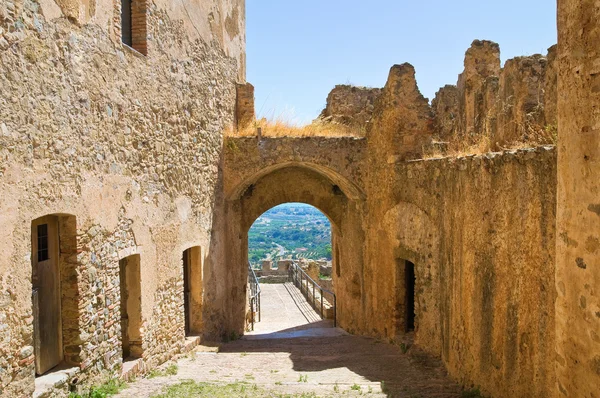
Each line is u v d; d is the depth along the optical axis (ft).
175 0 29.43
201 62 33.58
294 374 26.50
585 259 12.09
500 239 20.07
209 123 35.14
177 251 29.81
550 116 22.17
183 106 30.66
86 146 20.57
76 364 20.21
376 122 36.70
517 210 18.72
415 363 28.09
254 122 41.27
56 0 18.63
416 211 30.86
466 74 37.73
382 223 36.06
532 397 17.81
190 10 31.71
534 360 17.69
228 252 40.09
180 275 30.30
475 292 22.47
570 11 12.55
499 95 29.43
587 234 11.94
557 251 13.73
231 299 41.04
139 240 25.23
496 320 20.42
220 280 38.01
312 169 44.68
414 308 33.14
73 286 20.13
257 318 54.80
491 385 20.86
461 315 24.26
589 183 11.80
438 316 28.48
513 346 19.07
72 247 20.04
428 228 29.35
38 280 18.99
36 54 17.54
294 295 67.92
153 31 26.68
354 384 23.47
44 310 19.33
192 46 32.01
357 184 38.93
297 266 72.95
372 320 38.52
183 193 30.76
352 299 43.45
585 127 11.93
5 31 16.08
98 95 21.47
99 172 21.58
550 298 16.67
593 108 11.56
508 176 19.34
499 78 30.40
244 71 44.27
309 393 21.68
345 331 44.29
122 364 23.71
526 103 26.55
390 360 29.73
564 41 12.93
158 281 27.35
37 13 17.61
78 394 19.56
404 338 33.35
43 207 17.85
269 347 35.47
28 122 17.10
